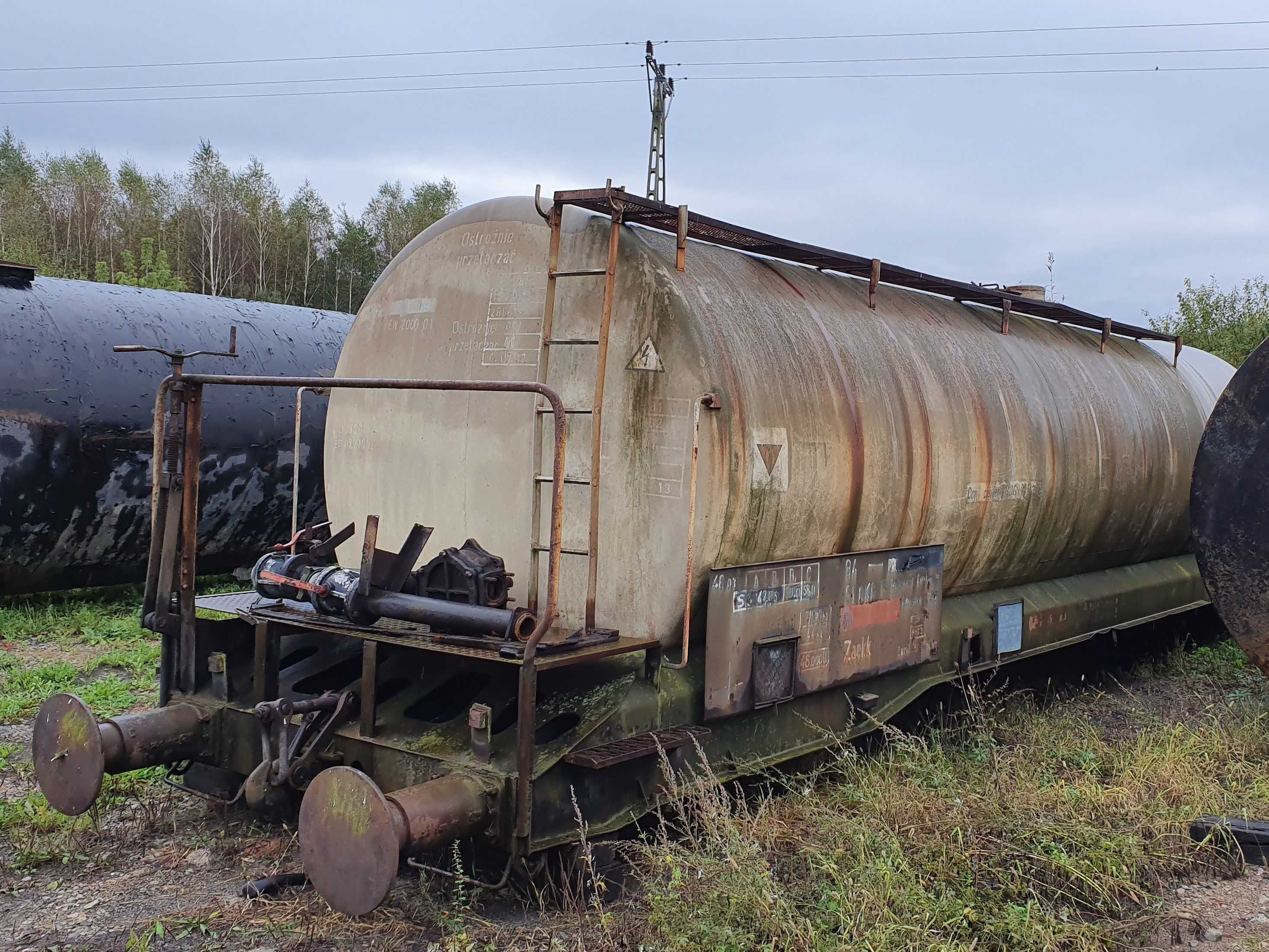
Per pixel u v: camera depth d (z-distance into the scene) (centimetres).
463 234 556
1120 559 917
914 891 423
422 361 566
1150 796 570
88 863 489
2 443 926
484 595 457
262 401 1123
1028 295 958
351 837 388
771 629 514
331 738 471
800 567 531
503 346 536
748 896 396
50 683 817
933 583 637
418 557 495
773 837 475
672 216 505
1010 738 684
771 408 510
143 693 798
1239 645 661
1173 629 1030
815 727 554
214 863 491
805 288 618
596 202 480
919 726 661
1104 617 859
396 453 576
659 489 485
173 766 562
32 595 1104
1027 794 539
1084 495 792
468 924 422
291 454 1145
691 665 496
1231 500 646
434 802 397
